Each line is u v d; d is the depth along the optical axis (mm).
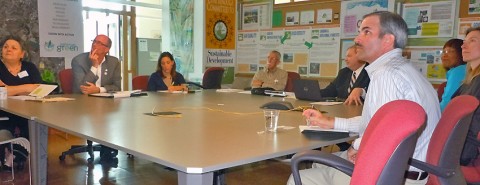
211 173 1111
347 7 5012
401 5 4562
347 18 5023
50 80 4949
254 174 3369
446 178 1414
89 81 3473
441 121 1507
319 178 1602
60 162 3617
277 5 5816
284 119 2051
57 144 4379
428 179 1581
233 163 1149
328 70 5293
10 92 2916
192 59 6098
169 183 3057
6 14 4586
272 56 4648
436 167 1399
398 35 1585
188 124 1850
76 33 5227
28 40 4781
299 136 1581
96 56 3559
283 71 4695
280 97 3328
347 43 5047
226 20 6219
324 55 5320
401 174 909
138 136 1524
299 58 5629
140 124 1821
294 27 5641
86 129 1659
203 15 5887
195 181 1084
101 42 3557
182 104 2717
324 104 2807
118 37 6070
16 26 4676
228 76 6367
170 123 1869
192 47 6078
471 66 2330
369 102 1558
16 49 3297
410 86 1495
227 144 1399
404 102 1012
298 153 1272
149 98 3117
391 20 1587
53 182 3021
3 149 3256
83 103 2639
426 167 1405
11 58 3273
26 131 3154
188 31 6098
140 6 6160
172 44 6270
